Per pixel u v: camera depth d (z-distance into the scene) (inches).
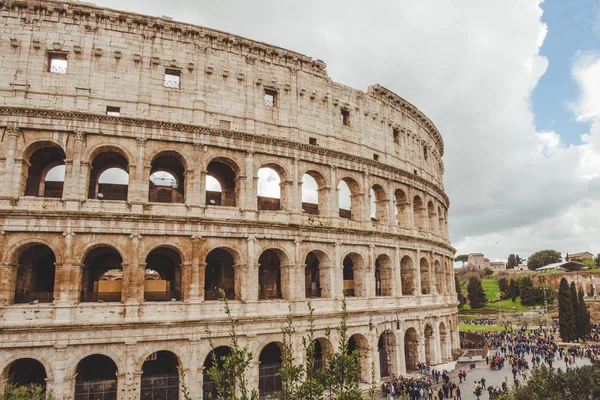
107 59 2158.0
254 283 2219.5
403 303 2827.3
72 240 1939.0
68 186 1990.7
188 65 2298.2
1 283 1844.2
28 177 2226.9
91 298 2148.1
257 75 2486.5
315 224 2500.0
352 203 2792.8
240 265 2220.7
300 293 2347.4
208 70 2333.9
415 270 3014.3
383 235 2763.3
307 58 2650.1
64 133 2030.0
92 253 2287.2
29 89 2026.3
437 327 3132.4
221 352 2206.0
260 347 2183.8
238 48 2447.1
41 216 1905.8
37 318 1846.7
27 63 2043.6
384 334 2696.9
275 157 2443.4
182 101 2261.3
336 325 2418.8
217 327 2086.6
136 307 1971.0
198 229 2138.3
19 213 1878.7
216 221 2170.3
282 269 2388.0
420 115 3440.0
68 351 1857.8
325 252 2513.5
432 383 2689.5
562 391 1608.0
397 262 2856.8
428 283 3186.5
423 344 2920.8
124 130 2107.5
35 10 2092.8
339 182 2664.9
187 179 2193.7
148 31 2251.5
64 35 2114.9
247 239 2244.1
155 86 2223.2
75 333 1868.8
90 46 2138.3
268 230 2301.9
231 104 2375.7
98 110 2098.9
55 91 2058.3
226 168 2588.6
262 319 2182.6
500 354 3806.6
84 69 2110.0
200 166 2213.3
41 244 2048.5
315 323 2348.7
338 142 2716.5
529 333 5231.3
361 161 2760.8
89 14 2154.3
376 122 2992.1
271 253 2613.2
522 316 6609.3
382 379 2610.7
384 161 2972.4
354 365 916.6
